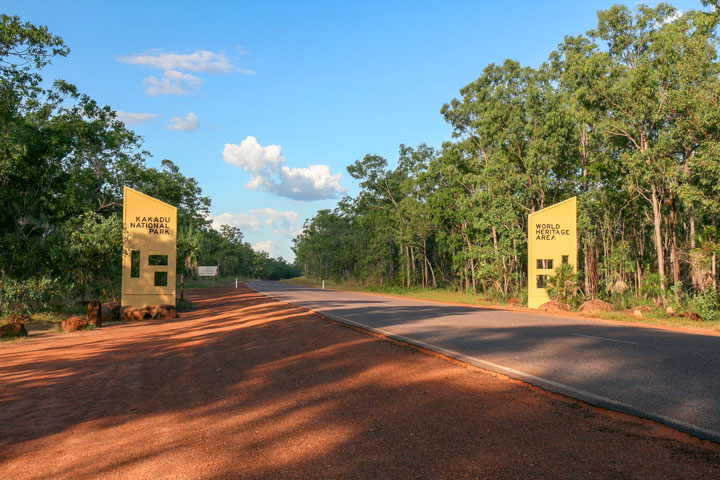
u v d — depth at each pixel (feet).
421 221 169.48
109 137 97.86
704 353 29.07
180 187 128.26
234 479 11.98
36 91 87.86
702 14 80.79
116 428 16.83
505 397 19.30
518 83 137.80
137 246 70.28
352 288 216.95
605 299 93.50
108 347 38.58
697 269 71.00
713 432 14.53
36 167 73.41
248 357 31.76
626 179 95.09
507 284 110.93
